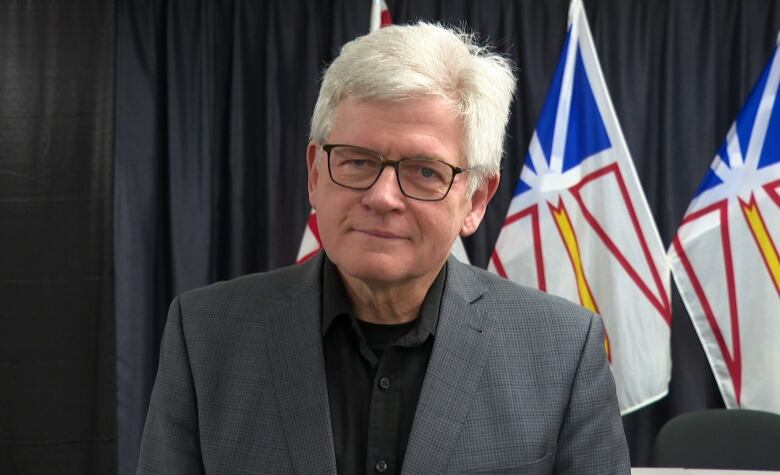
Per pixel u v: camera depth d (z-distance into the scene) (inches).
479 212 35.8
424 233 31.8
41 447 109.3
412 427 34.2
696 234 105.1
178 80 110.4
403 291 34.9
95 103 108.3
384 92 30.5
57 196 108.8
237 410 35.3
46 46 108.0
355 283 35.1
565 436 36.6
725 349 104.4
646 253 103.7
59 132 108.4
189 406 36.7
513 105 111.0
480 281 40.1
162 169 112.1
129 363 110.5
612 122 104.7
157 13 111.5
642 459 111.7
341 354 36.4
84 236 109.0
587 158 105.7
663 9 110.8
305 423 34.3
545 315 38.4
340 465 34.4
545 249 105.5
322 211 32.6
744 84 109.9
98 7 108.0
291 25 111.7
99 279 109.2
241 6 112.0
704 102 110.2
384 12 105.8
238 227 111.8
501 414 35.2
